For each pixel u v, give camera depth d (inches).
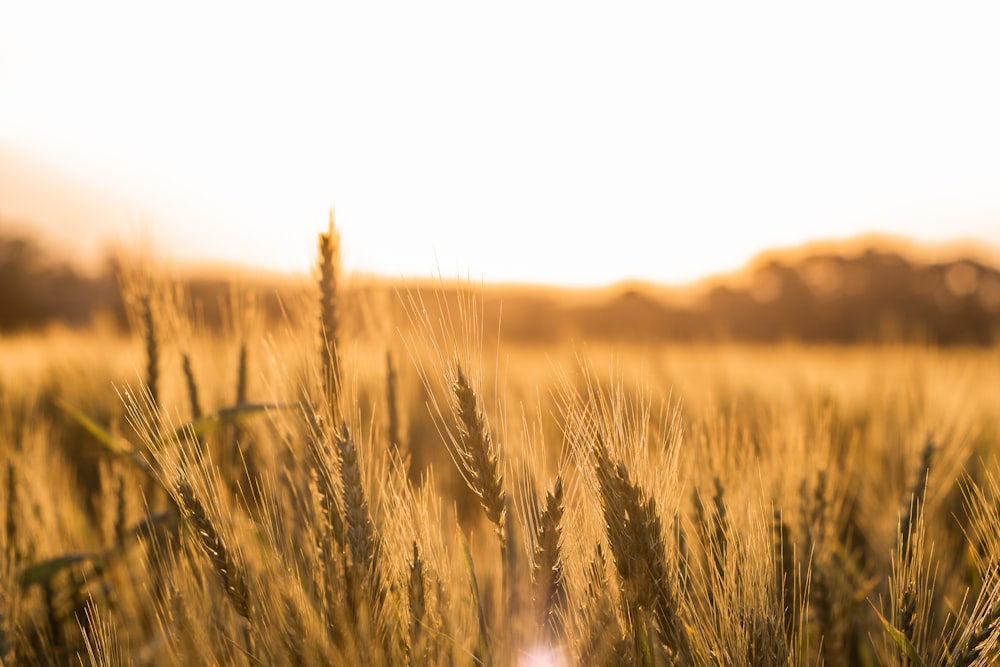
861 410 184.2
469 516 102.4
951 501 106.3
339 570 52.6
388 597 54.7
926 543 86.1
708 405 88.0
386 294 91.1
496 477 51.9
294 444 77.5
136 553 88.3
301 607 55.2
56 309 1224.8
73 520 106.6
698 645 53.8
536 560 51.3
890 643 66.9
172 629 58.1
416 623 52.2
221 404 101.1
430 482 64.2
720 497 70.1
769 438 94.3
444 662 53.9
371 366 90.7
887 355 236.8
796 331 1253.7
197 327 101.9
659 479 57.1
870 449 131.6
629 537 49.4
